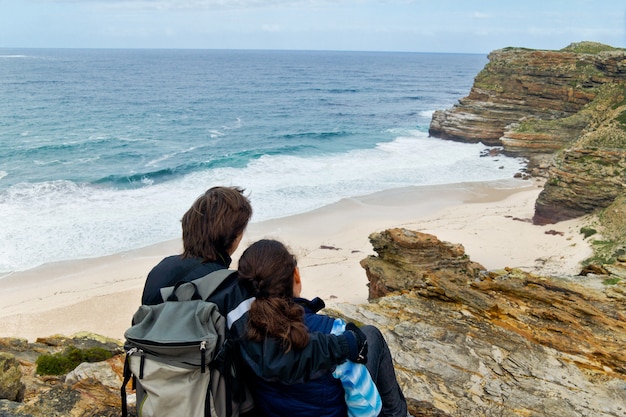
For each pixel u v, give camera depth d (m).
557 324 10.57
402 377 7.95
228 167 58.22
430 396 7.46
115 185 50.75
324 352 2.88
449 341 9.32
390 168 60.41
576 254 35.66
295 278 3.29
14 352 11.87
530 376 8.20
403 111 121.56
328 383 3.02
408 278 25.52
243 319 2.95
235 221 3.30
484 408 7.25
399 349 8.97
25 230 38.34
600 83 68.38
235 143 75.75
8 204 43.50
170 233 39.12
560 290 12.13
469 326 10.22
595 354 9.19
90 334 13.81
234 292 3.04
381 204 47.84
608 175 41.94
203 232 3.26
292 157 64.12
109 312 28.34
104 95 132.38
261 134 83.94
